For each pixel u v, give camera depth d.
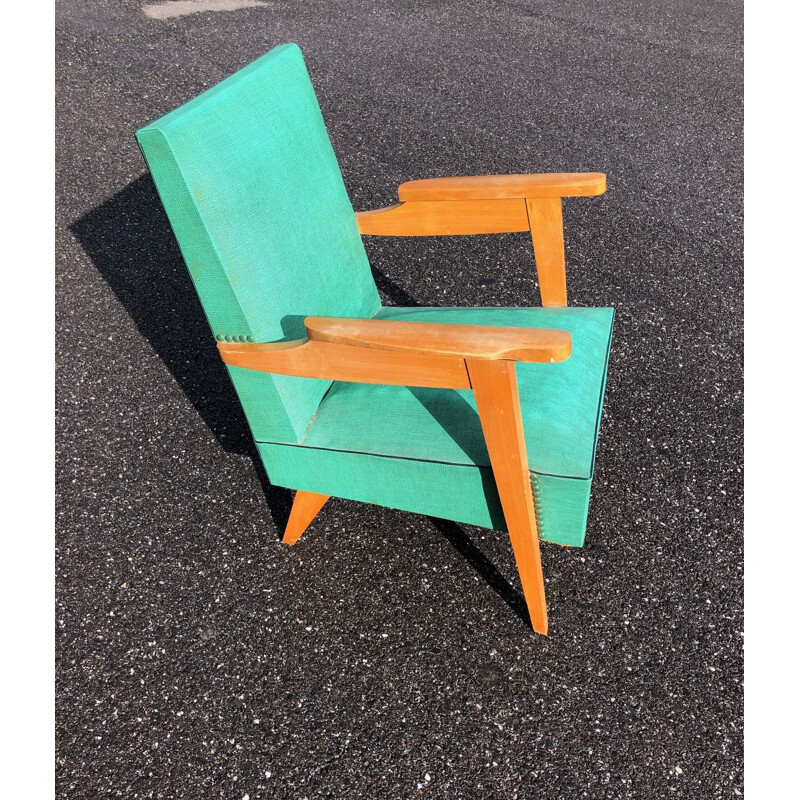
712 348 2.42
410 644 1.70
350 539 1.95
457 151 3.55
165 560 1.94
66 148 3.64
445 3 5.14
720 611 1.71
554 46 4.51
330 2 5.18
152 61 4.37
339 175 1.76
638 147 3.51
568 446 1.41
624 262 2.83
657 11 4.97
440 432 1.48
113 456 2.24
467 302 2.71
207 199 1.30
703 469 2.03
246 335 1.42
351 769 1.49
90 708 1.64
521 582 1.74
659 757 1.46
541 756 1.48
